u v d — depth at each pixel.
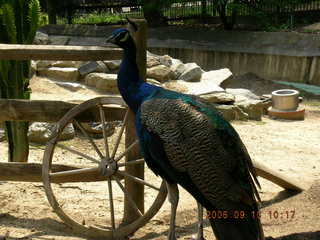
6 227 4.52
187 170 3.44
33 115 4.66
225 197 3.36
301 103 11.63
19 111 4.65
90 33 14.09
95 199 5.33
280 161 7.03
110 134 7.43
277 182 5.29
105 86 8.98
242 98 9.94
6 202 5.08
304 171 6.57
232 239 3.26
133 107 3.95
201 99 3.90
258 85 13.05
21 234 4.39
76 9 17.92
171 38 15.06
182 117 3.54
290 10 16.11
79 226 4.47
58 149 6.79
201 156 3.42
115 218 4.84
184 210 5.06
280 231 4.44
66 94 8.79
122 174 4.55
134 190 4.64
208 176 3.38
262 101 10.30
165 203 5.34
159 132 3.52
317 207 4.95
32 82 9.03
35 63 9.39
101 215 4.92
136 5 17.27
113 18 18.02
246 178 3.49
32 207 5.01
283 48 13.45
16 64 5.85
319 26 15.25
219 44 14.38
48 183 4.55
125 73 3.93
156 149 3.55
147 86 3.90
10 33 5.80
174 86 9.48
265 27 15.48
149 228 4.70
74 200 5.27
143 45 4.45
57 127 4.53
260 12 15.46
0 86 5.92
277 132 8.77
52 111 4.64
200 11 17.48
